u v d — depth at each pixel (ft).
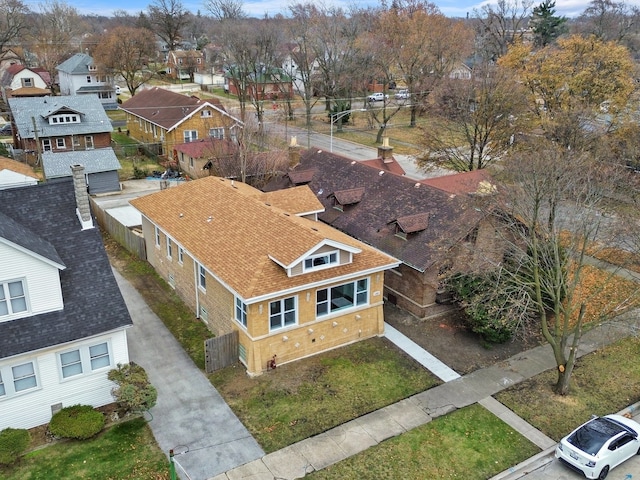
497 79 130.41
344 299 78.74
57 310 62.13
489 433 62.95
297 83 304.91
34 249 58.54
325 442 60.80
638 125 132.57
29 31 386.32
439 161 142.41
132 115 215.72
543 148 101.76
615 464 57.47
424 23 241.55
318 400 67.87
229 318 76.43
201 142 173.37
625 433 58.54
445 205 90.68
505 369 75.41
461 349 79.97
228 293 75.25
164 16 411.95
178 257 91.35
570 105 139.74
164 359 75.77
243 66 244.63
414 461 58.34
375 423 64.08
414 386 71.26
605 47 141.79
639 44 307.78
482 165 137.59
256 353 71.67
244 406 66.44
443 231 85.81
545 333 68.28
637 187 97.76
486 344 80.84
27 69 271.08
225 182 102.17
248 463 57.52
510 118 134.41
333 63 236.63
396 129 246.27
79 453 58.18
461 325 86.33
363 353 78.28
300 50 243.19
